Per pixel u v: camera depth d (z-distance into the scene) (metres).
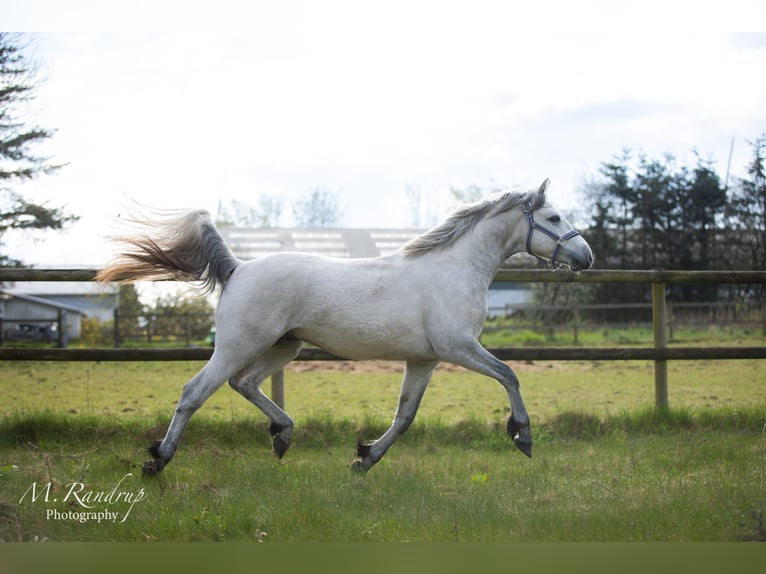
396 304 5.36
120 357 6.87
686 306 25.25
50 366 16.61
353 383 12.56
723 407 7.89
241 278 5.40
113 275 5.68
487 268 5.73
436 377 13.42
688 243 27.92
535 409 9.29
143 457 6.07
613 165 28.77
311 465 5.84
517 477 5.37
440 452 6.50
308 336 5.52
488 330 22.83
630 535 4.04
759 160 26.55
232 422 7.05
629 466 5.68
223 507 4.45
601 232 28.14
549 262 5.97
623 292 27.47
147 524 4.21
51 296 38.03
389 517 4.39
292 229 34.69
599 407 9.48
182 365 17.05
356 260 5.57
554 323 26.30
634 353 7.47
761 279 7.79
